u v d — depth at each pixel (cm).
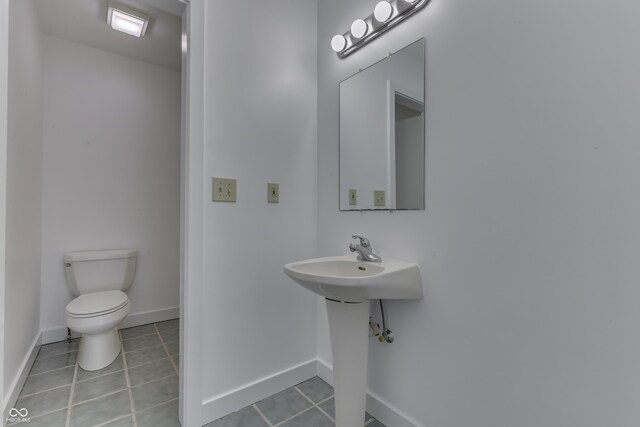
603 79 79
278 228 168
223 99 147
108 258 230
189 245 134
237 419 143
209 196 142
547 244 89
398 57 135
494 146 101
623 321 76
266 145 163
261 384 159
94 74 245
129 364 197
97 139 246
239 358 152
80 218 239
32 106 191
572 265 85
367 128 151
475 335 106
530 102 93
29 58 182
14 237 152
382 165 143
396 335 134
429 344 121
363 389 126
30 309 190
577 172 84
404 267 119
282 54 170
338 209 170
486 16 104
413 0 124
